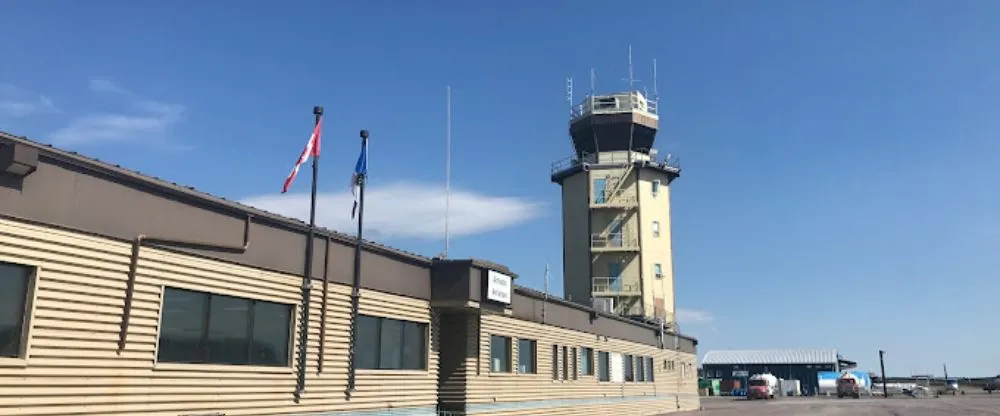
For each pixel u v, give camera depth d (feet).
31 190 43.04
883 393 398.21
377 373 71.82
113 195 47.91
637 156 221.46
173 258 51.62
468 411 86.53
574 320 120.26
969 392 444.55
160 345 50.47
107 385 46.32
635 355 148.87
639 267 209.97
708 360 460.55
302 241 63.72
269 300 59.67
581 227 217.15
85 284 45.60
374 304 72.33
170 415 50.31
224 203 55.62
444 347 88.99
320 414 63.87
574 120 227.40
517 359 99.91
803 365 440.45
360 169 71.36
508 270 90.12
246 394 56.70
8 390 41.01
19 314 42.34
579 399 118.11
